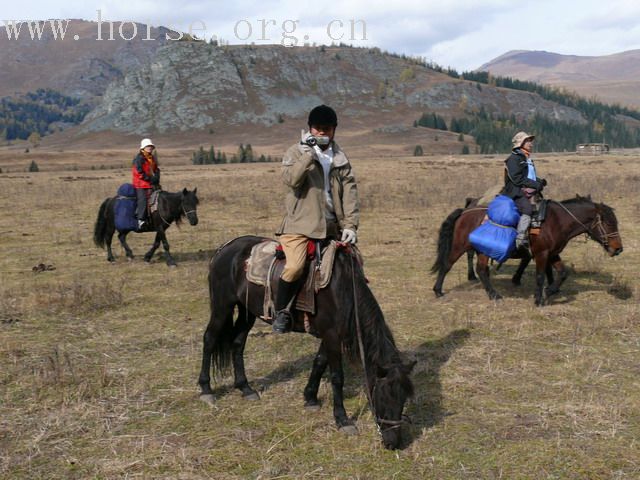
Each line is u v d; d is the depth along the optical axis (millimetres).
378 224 16234
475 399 5516
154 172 11859
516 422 5035
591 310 8242
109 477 4293
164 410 5430
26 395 5738
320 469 4344
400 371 4289
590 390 5664
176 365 6523
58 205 21938
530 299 8945
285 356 6754
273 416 5246
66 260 12344
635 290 9031
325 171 4812
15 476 4324
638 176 28391
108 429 5039
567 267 10930
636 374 6051
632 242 12945
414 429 4941
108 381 6031
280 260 5074
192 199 11484
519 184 8211
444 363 6426
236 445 4734
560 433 4836
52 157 149375
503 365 6352
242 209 19812
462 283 10031
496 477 4219
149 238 15094
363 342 4594
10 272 11195
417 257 12039
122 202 11773
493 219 8391
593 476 4207
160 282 10266
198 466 4418
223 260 5547
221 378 6125
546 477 4207
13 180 38000
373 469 4344
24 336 7469
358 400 5551
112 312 8500
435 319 7992
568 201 8492
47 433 4953
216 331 5625
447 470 4316
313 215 4824
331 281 4789
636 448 4578
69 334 7555
